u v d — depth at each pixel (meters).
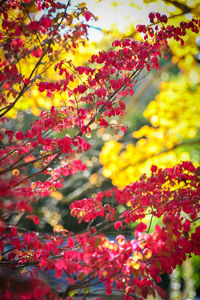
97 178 8.09
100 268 2.38
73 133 6.45
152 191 3.00
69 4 2.83
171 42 6.51
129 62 2.96
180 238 2.52
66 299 2.27
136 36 5.37
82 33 2.83
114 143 7.43
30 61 3.91
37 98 4.84
